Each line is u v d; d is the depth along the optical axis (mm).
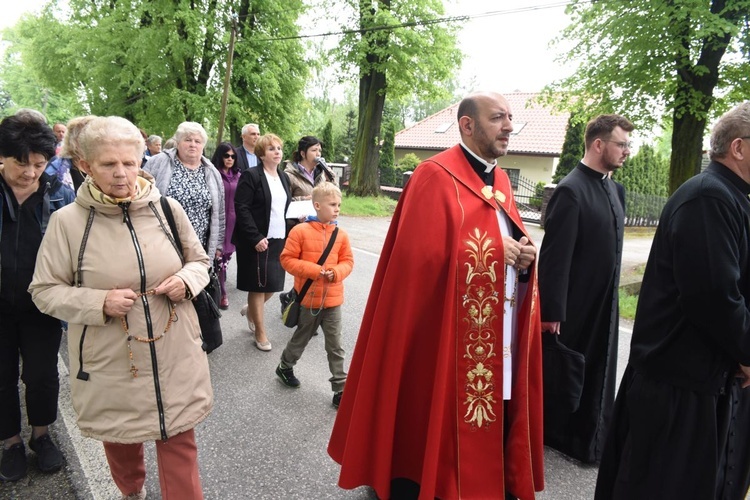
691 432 1865
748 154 1824
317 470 2662
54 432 2924
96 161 1827
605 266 2781
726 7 8930
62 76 20406
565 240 2686
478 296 2035
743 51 9406
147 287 1914
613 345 2859
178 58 16719
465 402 2062
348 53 16922
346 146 34688
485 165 2162
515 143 24578
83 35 17797
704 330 1817
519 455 2203
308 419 3170
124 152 1847
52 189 2514
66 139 2619
